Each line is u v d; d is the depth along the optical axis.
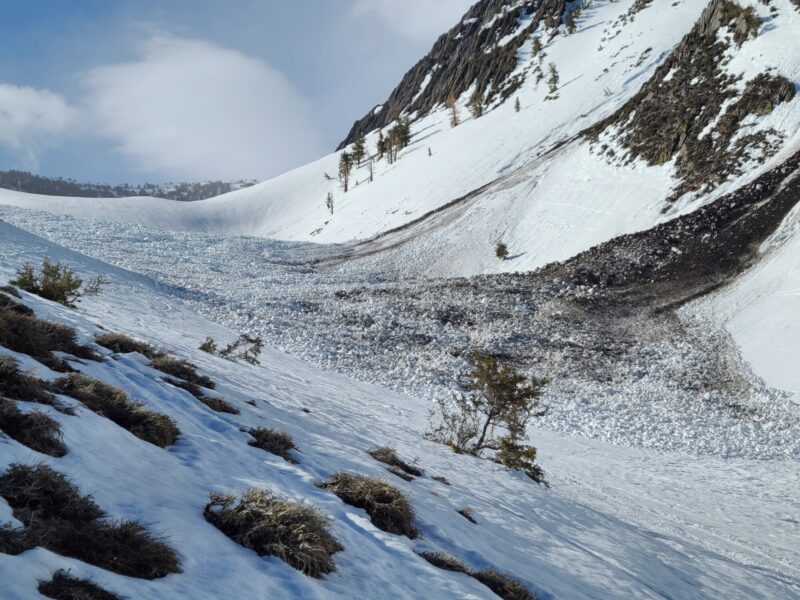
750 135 53.75
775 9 64.94
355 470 8.81
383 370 30.45
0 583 2.79
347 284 51.16
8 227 35.28
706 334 37.38
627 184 59.41
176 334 22.20
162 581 3.54
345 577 4.64
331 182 145.62
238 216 143.50
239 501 5.23
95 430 5.50
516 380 17.19
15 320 7.83
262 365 21.97
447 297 45.59
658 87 67.88
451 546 6.92
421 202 84.62
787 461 23.28
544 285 47.31
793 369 31.12
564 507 12.52
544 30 143.62
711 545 13.27
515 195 68.56
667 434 25.61
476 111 121.06
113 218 128.25
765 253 43.66
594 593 7.39
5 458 4.09
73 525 3.72
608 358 35.06
